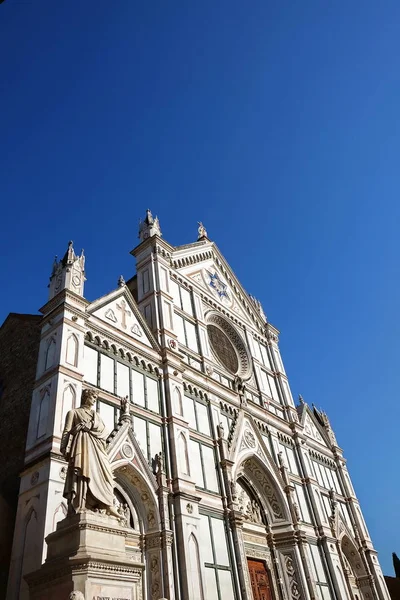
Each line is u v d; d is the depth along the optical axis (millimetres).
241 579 27188
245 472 35938
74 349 24641
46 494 18984
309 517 39156
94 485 14156
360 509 49438
